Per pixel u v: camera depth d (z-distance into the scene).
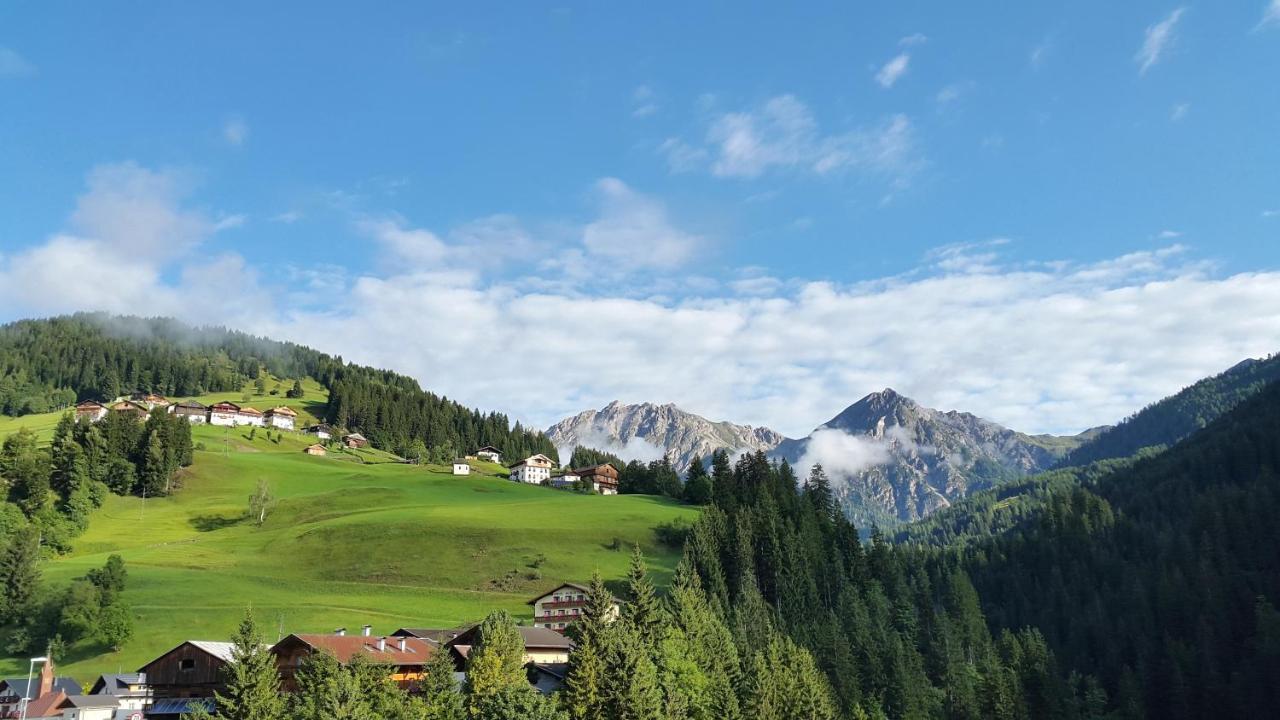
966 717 143.62
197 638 137.50
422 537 196.88
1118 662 175.88
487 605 162.38
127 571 165.12
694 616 124.06
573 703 88.25
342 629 119.81
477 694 90.38
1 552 144.75
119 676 113.50
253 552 190.25
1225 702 152.38
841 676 141.12
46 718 104.25
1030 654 149.25
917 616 181.12
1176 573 194.12
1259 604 171.50
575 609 146.50
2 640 136.50
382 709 83.31
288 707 85.19
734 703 99.94
